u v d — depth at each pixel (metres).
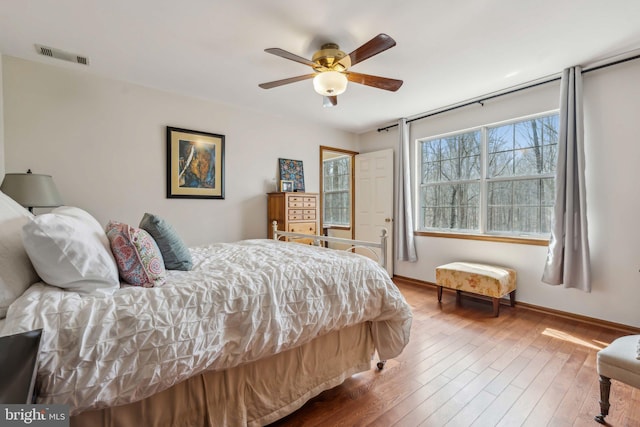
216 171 3.50
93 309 1.00
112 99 2.83
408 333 1.87
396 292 1.87
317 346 1.67
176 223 3.24
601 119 2.63
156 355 1.04
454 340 2.41
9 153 2.40
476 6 1.80
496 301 2.89
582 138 2.61
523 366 2.02
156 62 2.52
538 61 2.52
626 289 2.55
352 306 1.66
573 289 2.84
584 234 2.61
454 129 3.76
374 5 1.79
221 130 3.54
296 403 1.55
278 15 1.89
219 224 3.55
